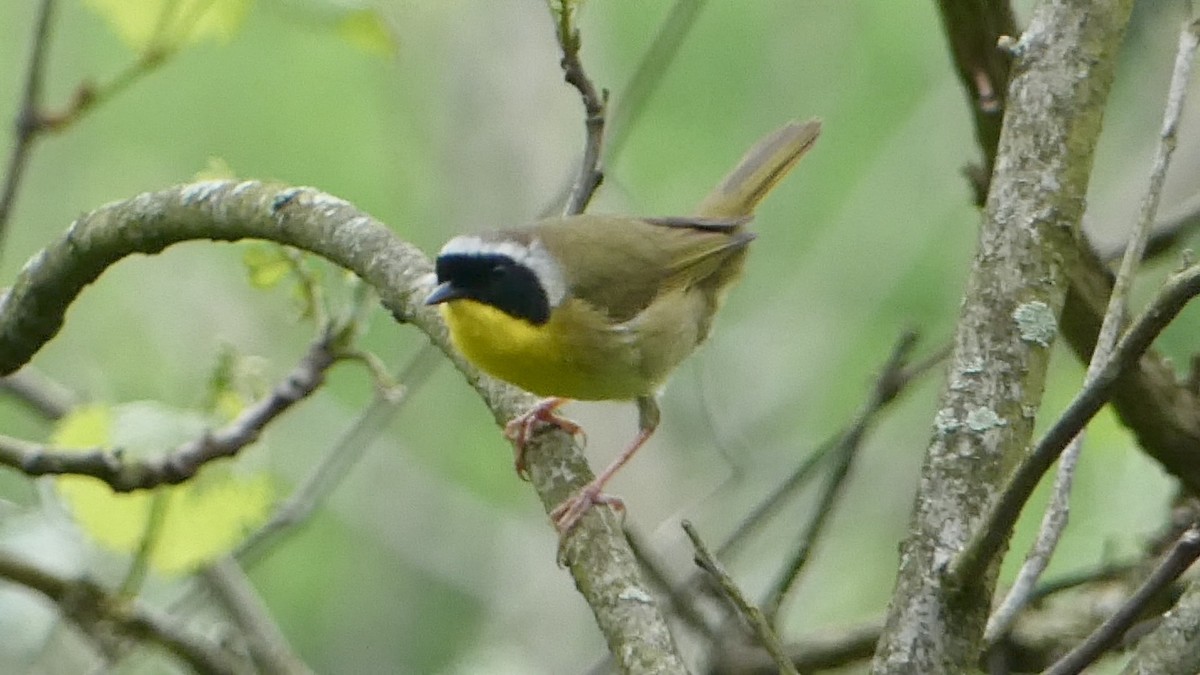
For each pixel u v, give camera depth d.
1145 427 7.69
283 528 10.83
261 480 9.03
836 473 9.30
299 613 16.62
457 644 16.34
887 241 15.45
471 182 17.19
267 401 8.24
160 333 15.77
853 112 17.03
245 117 17.16
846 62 17.11
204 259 16.42
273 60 17.17
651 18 17.53
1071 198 5.69
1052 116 5.76
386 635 16.56
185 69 16.97
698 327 9.70
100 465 8.05
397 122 17.56
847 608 14.52
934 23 16.62
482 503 16.44
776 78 17.20
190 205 7.90
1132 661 5.05
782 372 15.16
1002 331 5.54
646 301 8.96
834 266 15.56
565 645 14.77
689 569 11.98
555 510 6.89
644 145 17.28
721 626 9.73
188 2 8.77
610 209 16.33
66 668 11.17
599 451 15.67
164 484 8.16
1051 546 5.90
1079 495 10.55
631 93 10.61
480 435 17.80
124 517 8.97
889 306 15.76
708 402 13.84
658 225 9.44
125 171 16.62
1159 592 5.64
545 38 17.52
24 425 15.36
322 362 8.30
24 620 10.00
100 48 16.38
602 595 6.04
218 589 10.60
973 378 5.51
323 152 17.28
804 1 17.27
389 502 16.23
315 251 7.82
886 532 14.99
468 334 7.91
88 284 8.33
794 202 17.08
